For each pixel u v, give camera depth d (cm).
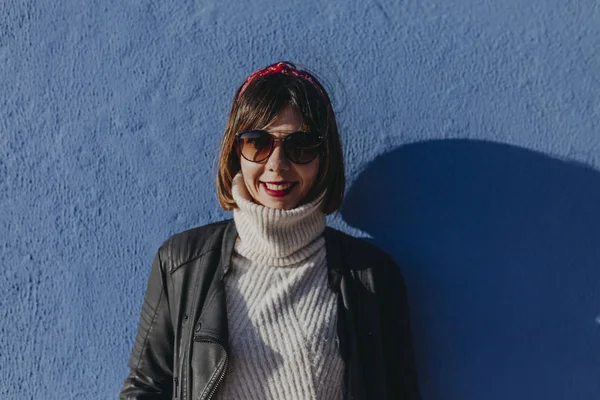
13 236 158
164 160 158
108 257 159
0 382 159
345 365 129
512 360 158
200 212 158
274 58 157
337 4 156
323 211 141
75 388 159
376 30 156
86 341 159
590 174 156
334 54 156
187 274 134
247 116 127
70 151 159
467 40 155
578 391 158
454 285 158
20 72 158
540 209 157
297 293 131
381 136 157
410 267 158
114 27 158
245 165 128
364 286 135
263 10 156
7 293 159
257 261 132
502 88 156
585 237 157
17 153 159
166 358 137
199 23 157
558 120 156
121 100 158
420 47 156
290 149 126
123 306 159
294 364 125
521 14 155
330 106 136
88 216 159
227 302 130
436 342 158
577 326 158
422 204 158
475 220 158
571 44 155
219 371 122
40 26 158
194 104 158
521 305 158
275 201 129
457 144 157
